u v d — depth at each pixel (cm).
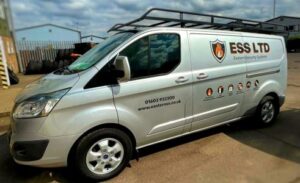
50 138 324
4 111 691
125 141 371
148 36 390
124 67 346
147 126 389
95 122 343
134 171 385
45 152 326
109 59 361
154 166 398
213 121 467
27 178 380
